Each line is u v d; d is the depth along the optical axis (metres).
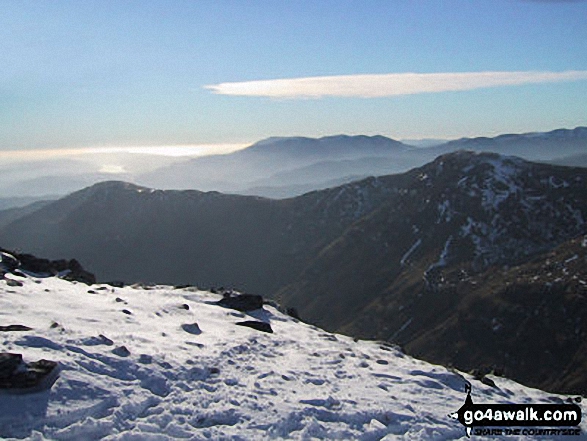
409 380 22.05
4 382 14.77
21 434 13.56
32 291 25.31
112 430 14.32
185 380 17.78
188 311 28.70
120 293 30.83
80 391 15.55
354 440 15.70
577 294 151.88
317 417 16.66
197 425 15.26
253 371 19.78
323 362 22.80
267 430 15.39
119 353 18.31
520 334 149.25
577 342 137.38
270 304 37.28
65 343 18.00
